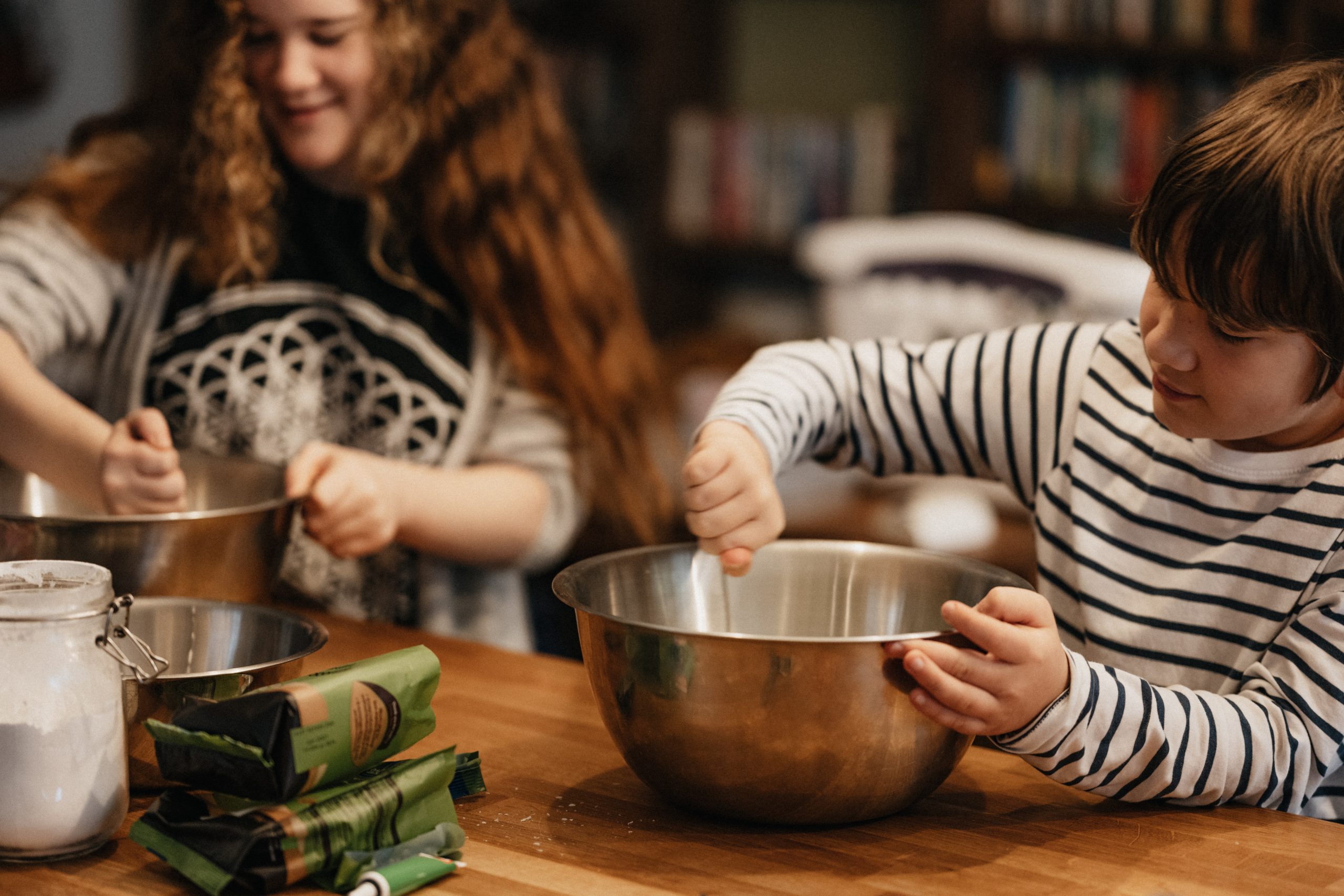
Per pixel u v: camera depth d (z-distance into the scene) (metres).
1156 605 0.98
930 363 1.14
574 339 1.57
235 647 0.90
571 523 1.55
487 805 0.83
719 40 3.42
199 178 1.43
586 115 3.34
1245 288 0.77
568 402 1.55
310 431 1.49
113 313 1.49
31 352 1.39
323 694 0.71
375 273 1.51
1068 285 2.64
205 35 1.42
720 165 3.26
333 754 0.72
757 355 1.19
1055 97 2.85
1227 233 0.77
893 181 3.13
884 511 2.24
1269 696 0.87
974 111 2.92
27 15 2.95
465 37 1.50
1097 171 2.84
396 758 0.90
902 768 0.78
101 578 0.75
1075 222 2.86
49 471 1.25
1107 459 1.03
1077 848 0.79
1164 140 2.69
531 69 1.61
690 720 0.77
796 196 3.21
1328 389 0.82
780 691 0.74
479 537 1.42
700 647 0.75
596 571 0.88
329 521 1.22
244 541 1.05
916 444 1.14
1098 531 1.02
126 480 1.14
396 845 0.74
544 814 0.82
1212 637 0.96
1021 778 0.91
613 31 3.29
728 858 0.76
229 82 1.41
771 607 0.96
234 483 1.29
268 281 1.49
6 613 0.71
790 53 3.38
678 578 0.94
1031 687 0.77
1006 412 1.10
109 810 0.74
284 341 1.48
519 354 1.52
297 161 1.44
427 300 1.51
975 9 2.88
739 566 0.93
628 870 0.75
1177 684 0.96
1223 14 2.72
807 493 2.37
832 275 2.83
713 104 3.44
